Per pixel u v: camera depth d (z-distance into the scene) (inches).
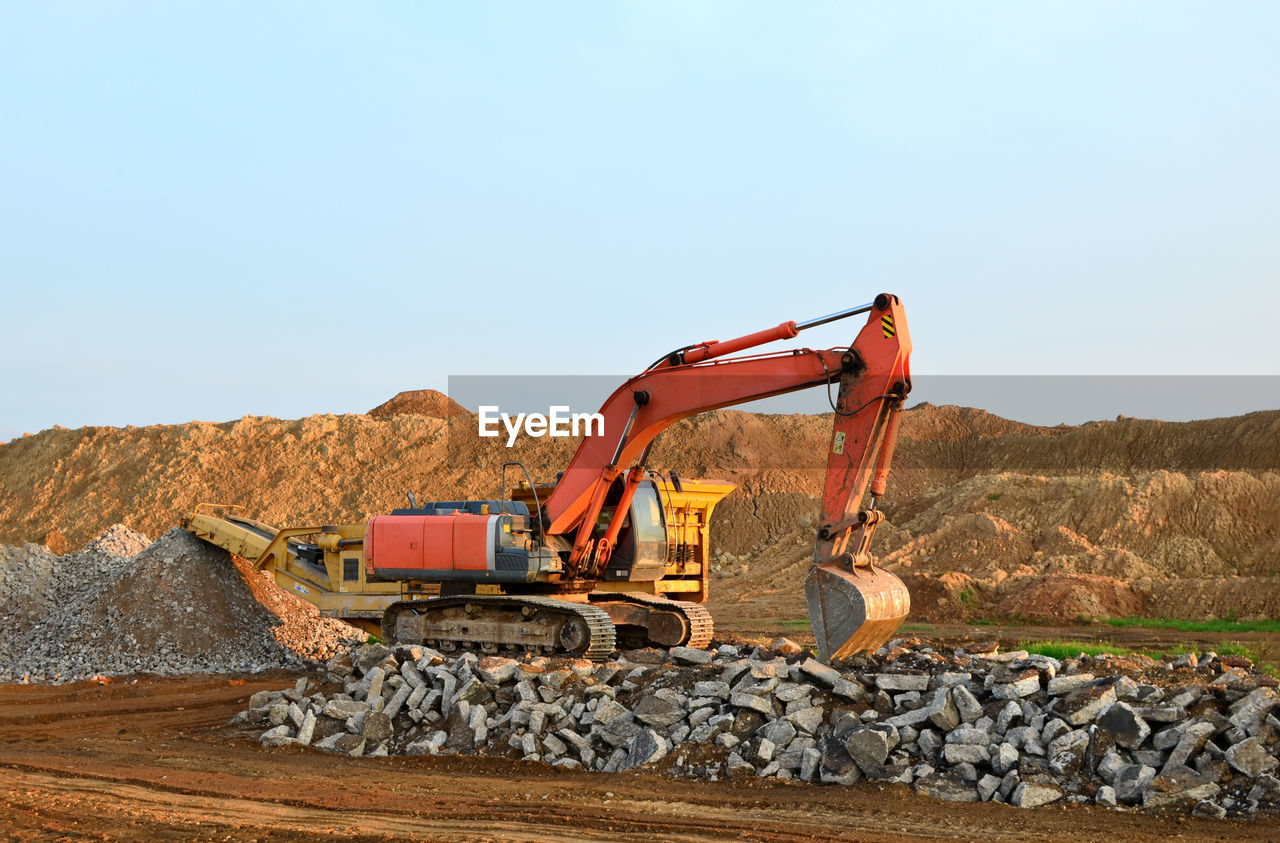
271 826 313.7
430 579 616.7
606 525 639.8
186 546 783.7
